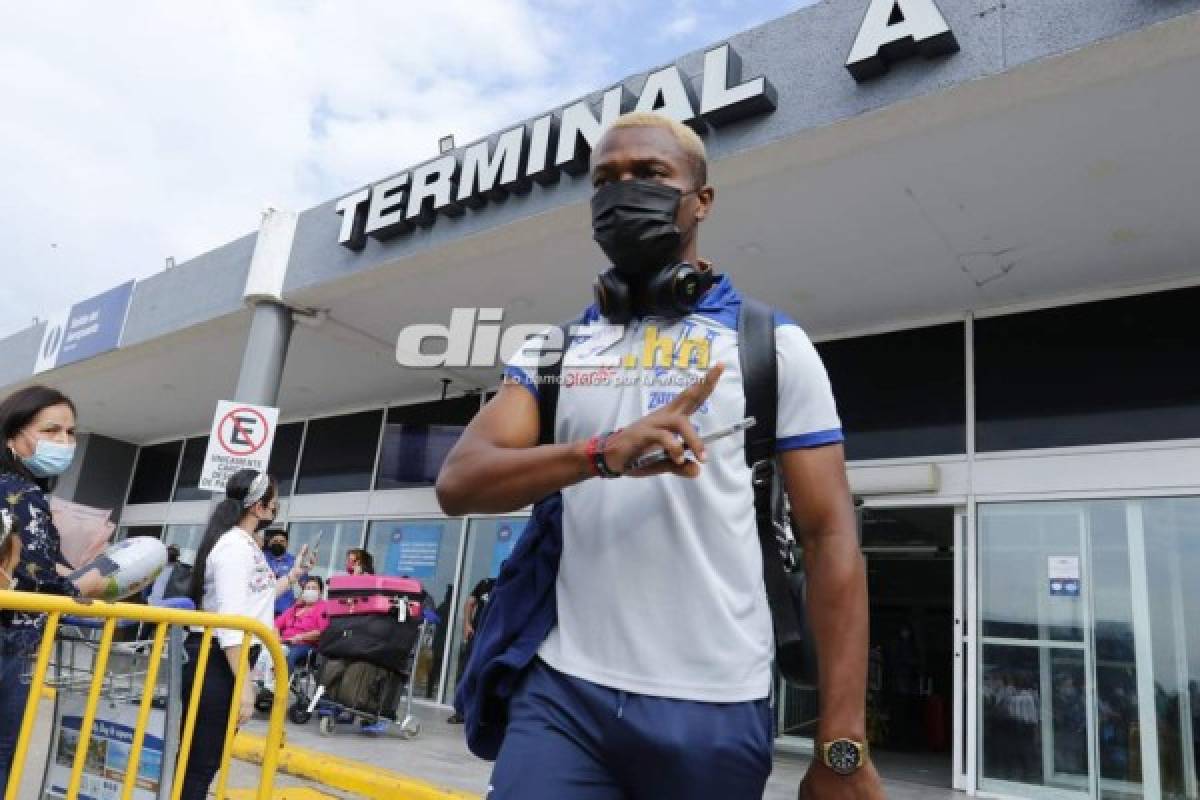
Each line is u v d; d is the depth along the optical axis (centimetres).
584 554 122
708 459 118
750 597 118
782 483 124
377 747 607
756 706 116
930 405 679
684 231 131
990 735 586
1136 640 551
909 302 679
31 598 213
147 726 260
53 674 256
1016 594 601
